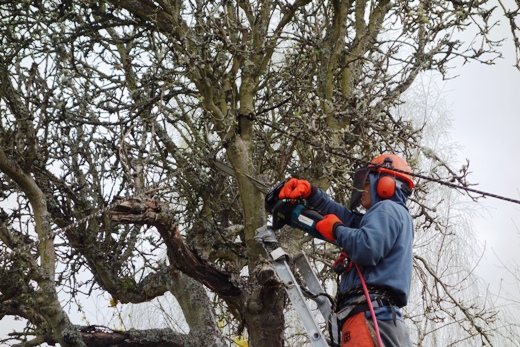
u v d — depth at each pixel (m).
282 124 7.26
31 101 6.76
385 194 4.37
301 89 6.80
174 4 6.56
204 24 6.43
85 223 7.21
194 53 6.53
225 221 7.75
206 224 7.27
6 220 7.18
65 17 7.10
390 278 4.08
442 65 7.29
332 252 7.10
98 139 7.21
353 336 4.07
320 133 6.04
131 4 6.72
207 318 6.73
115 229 7.78
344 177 6.62
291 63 7.22
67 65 7.43
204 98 6.31
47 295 6.29
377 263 4.12
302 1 6.81
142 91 6.75
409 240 4.21
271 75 7.00
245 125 6.32
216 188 7.47
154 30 6.99
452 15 6.82
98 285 7.86
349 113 6.45
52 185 7.40
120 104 6.82
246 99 6.34
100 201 7.32
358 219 4.73
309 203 4.76
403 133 6.82
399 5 7.07
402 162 4.59
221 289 5.96
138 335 6.50
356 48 7.10
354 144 6.73
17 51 7.06
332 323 4.34
